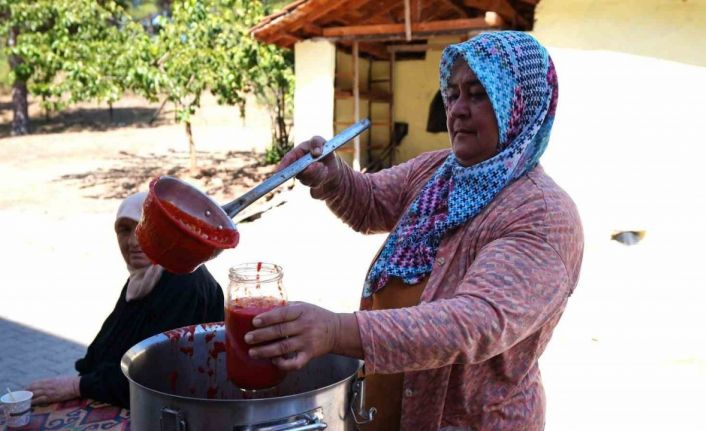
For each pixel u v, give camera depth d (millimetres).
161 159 13508
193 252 1155
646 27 5566
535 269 1209
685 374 3916
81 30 10938
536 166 1426
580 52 5832
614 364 4031
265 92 12383
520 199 1322
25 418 1867
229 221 1248
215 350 1560
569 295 1330
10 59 16703
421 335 1103
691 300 5094
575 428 3314
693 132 5535
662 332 4496
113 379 1985
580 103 5875
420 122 10062
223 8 10797
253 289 1194
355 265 6164
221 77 10406
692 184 5566
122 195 10164
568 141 5949
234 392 1572
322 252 6527
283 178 1441
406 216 1566
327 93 7754
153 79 10305
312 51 7750
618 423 3369
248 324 1145
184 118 10836
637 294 5148
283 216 7672
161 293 2150
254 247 6699
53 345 4625
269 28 7523
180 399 1115
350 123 9477
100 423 1888
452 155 1541
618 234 5789
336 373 1441
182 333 1522
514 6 6223
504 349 1192
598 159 5855
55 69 10898
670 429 3320
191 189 1254
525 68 1337
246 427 1107
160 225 1134
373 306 1592
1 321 5020
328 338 1085
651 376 3885
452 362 1149
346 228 7191
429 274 1460
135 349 1417
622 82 5711
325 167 1602
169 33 10648
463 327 1114
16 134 17453
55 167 12672
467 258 1371
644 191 5727
